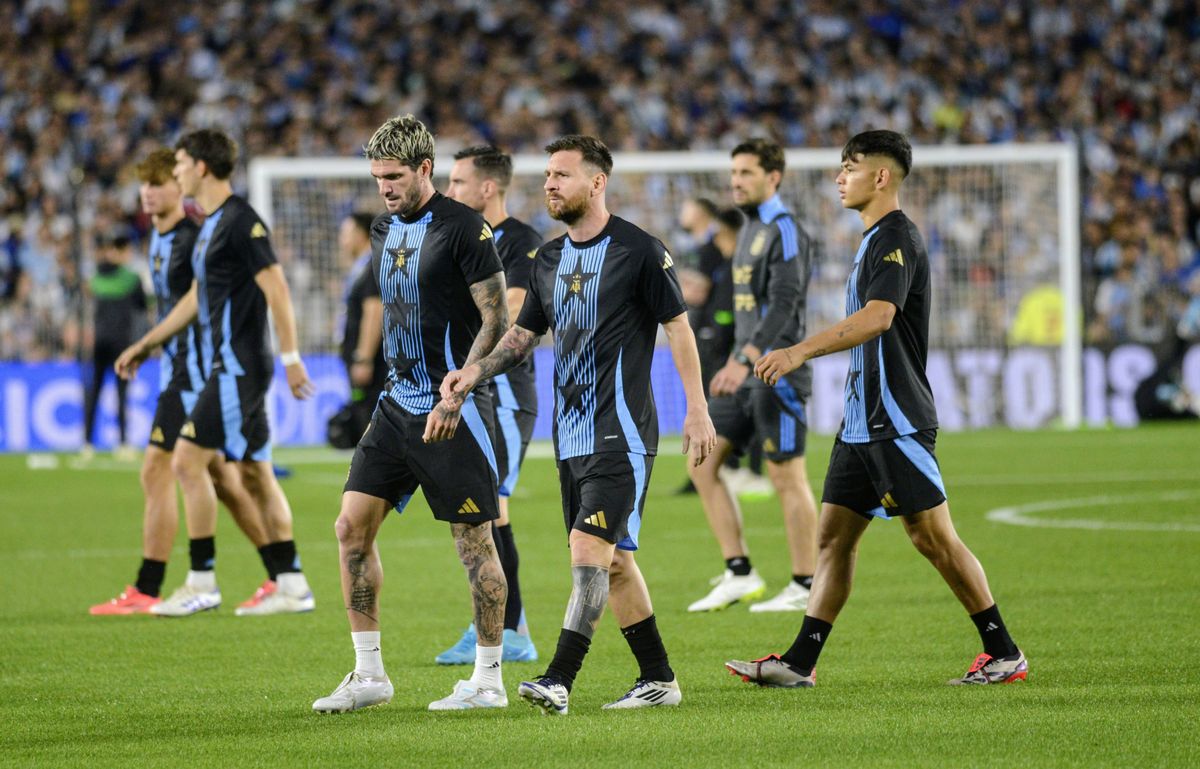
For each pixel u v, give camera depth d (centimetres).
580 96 10338
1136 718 1905
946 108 10362
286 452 7369
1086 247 8494
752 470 5306
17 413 7600
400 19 10644
